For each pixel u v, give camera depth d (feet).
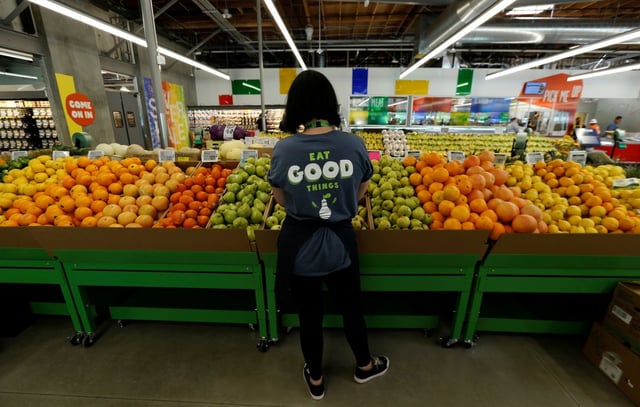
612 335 4.92
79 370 5.23
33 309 6.21
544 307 6.10
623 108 32.32
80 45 17.06
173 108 26.18
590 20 19.80
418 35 22.33
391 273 5.04
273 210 5.69
